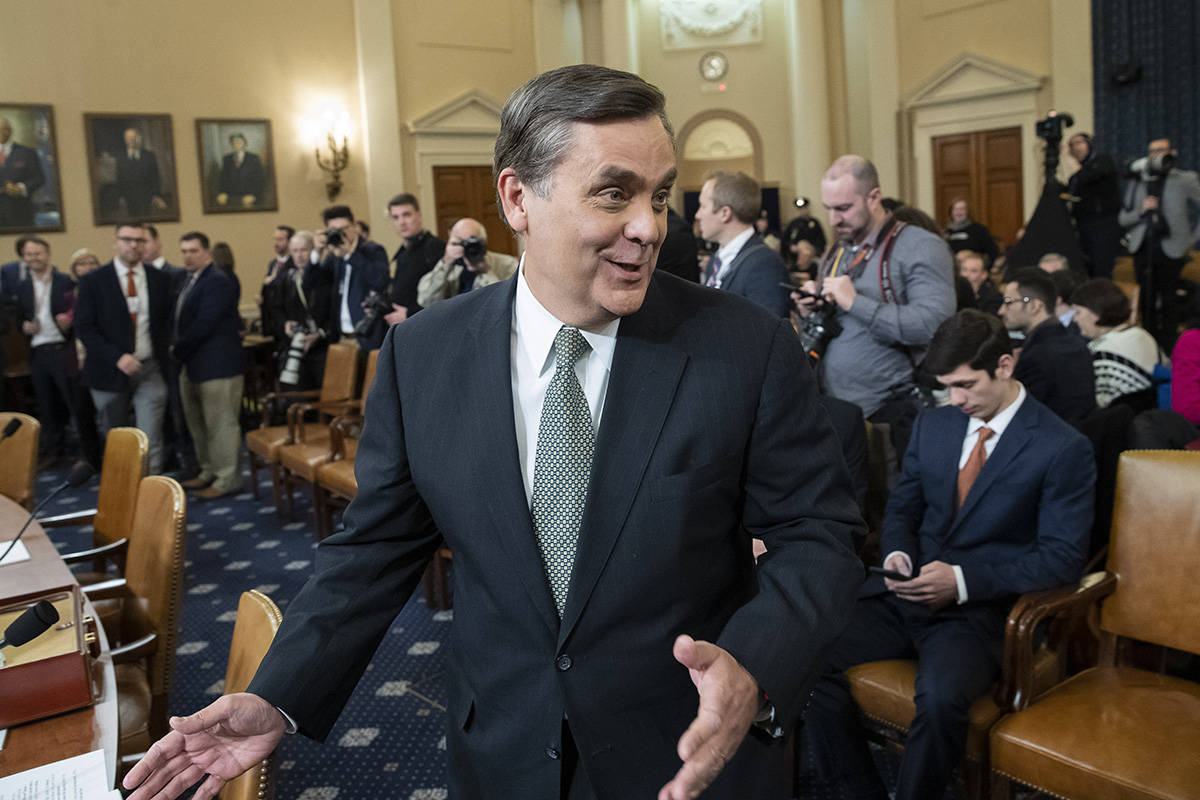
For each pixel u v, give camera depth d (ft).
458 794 4.27
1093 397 10.30
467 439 3.97
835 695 7.48
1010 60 35.94
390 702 10.38
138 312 18.80
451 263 15.12
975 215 37.27
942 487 7.95
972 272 19.76
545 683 3.87
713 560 3.93
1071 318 12.33
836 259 10.74
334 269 21.29
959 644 7.10
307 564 15.06
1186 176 22.91
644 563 3.75
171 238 30.71
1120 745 6.11
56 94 28.58
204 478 20.06
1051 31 34.73
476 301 4.28
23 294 22.68
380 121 34.35
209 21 31.09
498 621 4.00
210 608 13.35
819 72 40.50
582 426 3.89
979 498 7.63
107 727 5.08
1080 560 7.09
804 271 29.94
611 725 3.82
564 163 3.44
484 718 4.09
